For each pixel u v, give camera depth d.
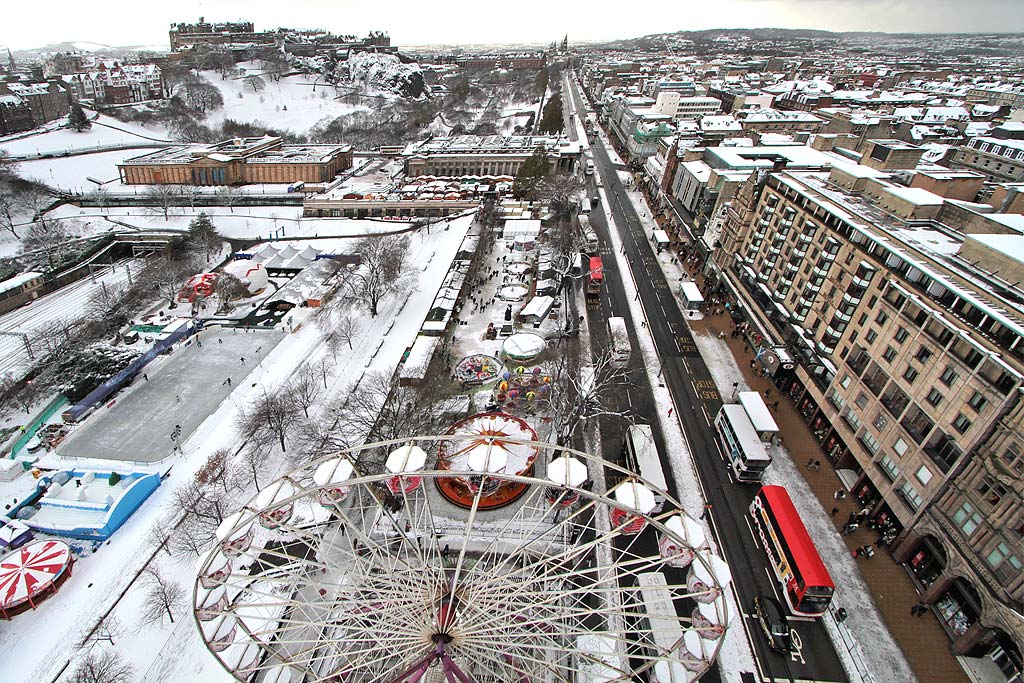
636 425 76.25
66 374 91.44
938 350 58.91
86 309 121.94
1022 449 47.88
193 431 85.06
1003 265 59.94
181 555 62.62
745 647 53.72
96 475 73.12
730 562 61.84
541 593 40.72
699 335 109.19
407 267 135.62
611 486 71.75
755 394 81.00
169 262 141.88
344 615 46.69
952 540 54.12
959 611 54.00
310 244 164.12
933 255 66.38
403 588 40.66
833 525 66.75
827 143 146.00
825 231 85.94
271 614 54.53
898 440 63.28
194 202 196.75
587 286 126.25
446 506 69.44
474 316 118.31
